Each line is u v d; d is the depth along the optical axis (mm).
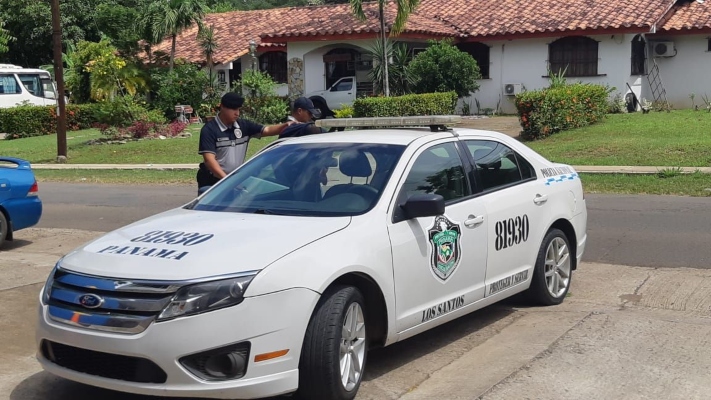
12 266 9203
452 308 5828
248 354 4430
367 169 5750
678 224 10719
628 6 27766
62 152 23297
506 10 30250
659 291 7488
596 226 10812
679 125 21188
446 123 6352
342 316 4777
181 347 4340
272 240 4840
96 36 46031
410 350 6062
